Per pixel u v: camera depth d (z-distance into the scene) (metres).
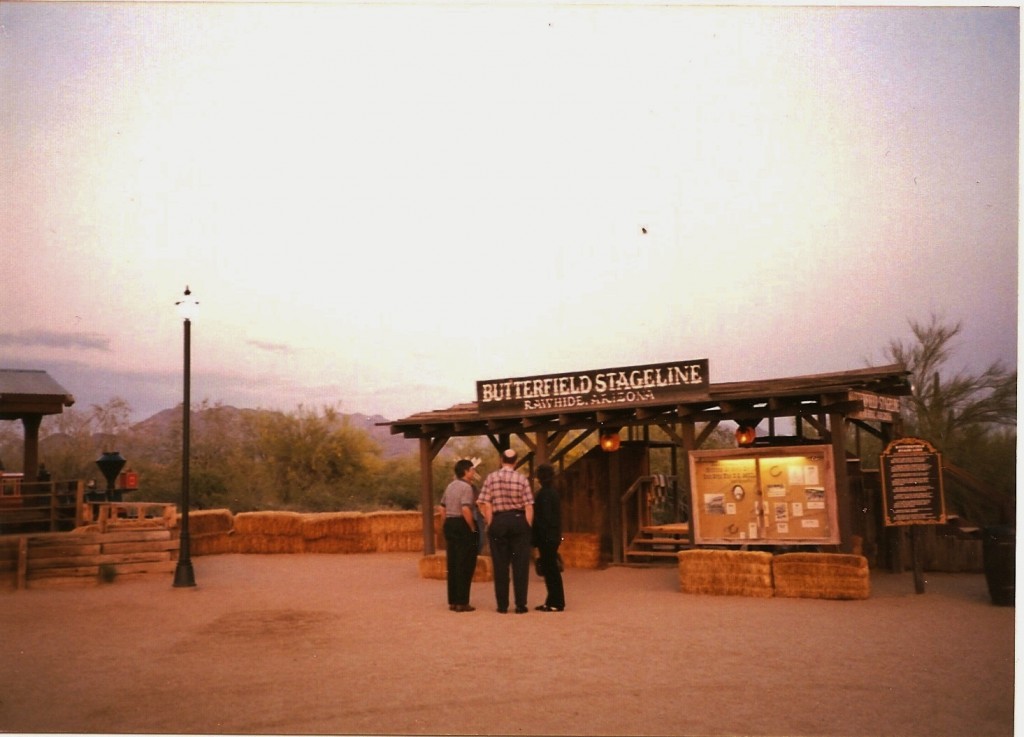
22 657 9.11
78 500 17.34
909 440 12.41
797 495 12.96
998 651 8.73
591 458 17.36
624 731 6.50
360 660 8.78
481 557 15.04
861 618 10.52
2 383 19.38
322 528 20.91
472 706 7.15
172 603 12.67
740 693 7.38
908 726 6.55
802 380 13.70
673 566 16.03
